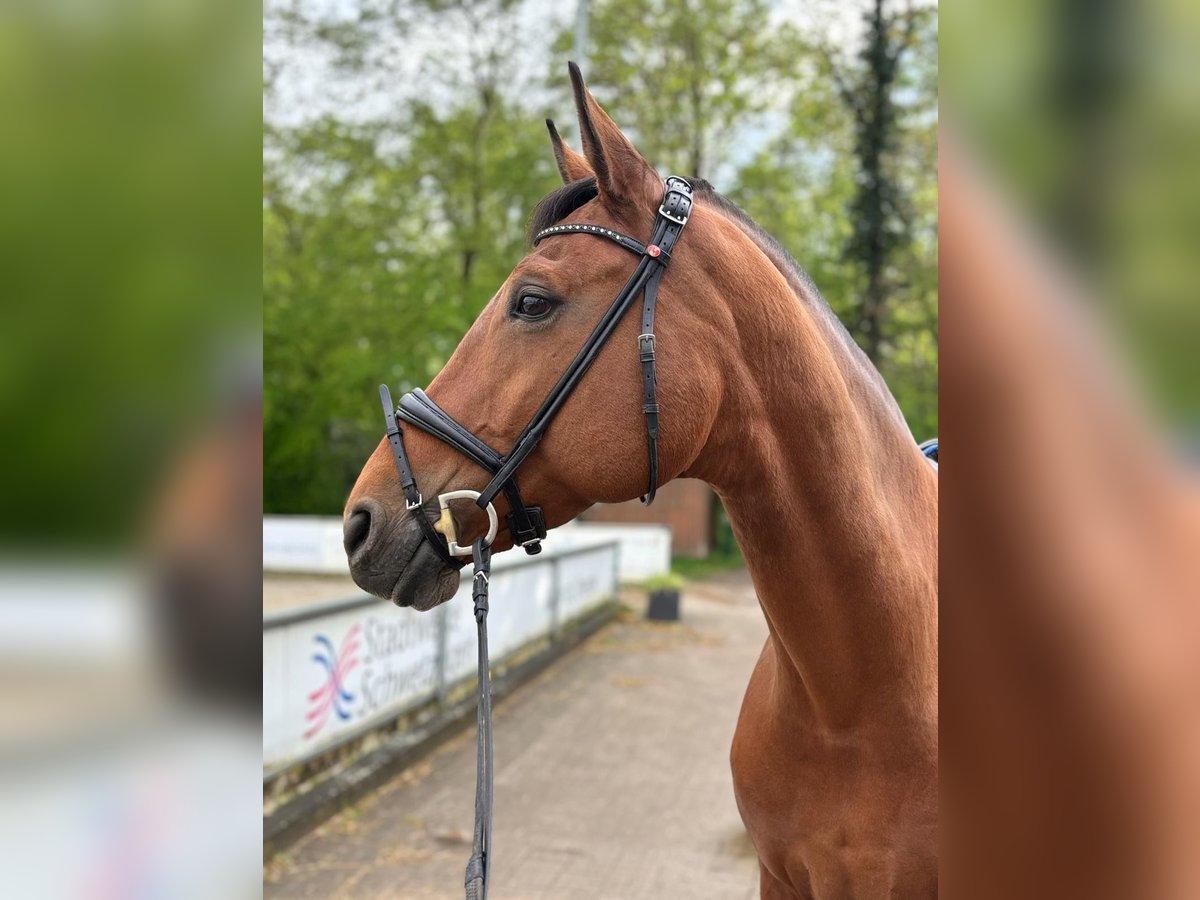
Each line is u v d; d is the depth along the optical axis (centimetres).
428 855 391
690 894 365
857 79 1391
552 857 397
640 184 151
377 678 495
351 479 1596
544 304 146
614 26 1435
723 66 1445
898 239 1377
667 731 600
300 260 1382
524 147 1309
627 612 1119
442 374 156
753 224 169
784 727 163
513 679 706
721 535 1980
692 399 143
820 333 160
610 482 145
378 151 1353
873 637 149
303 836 404
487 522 151
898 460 166
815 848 161
